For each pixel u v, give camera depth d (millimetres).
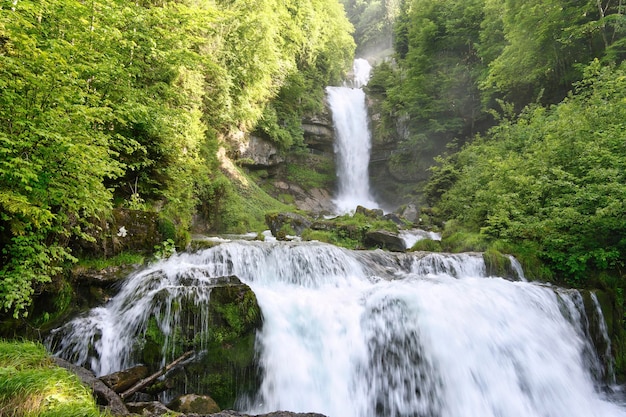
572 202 8602
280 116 29062
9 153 4672
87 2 9016
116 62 9305
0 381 2893
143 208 9633
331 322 6574
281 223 16422
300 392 5977
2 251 5184
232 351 5809
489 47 23688
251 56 22469
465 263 9758
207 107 19172
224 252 8266
